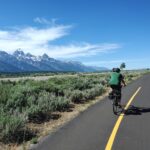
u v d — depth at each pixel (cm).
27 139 932
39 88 1888
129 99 1936
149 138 899
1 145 869
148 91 2556
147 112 1382
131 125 1089
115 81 1358
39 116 1273
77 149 800
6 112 1128
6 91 1530
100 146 821
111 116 1294
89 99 1997
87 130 1024
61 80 2938
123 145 826
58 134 979
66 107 1569
